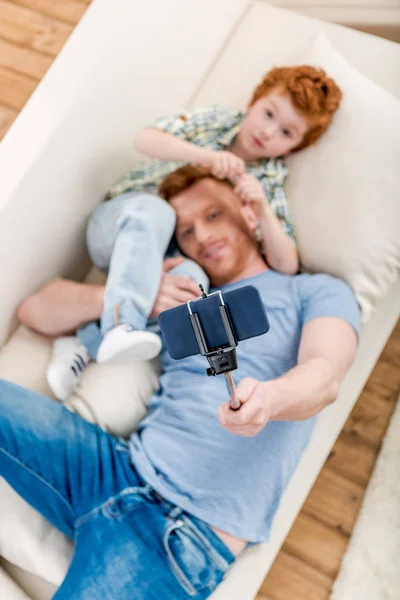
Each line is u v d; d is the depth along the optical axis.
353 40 1.58
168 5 1.46
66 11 1.76
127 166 1.54
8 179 1.26
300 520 1.60
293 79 1.36
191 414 1.24
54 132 1.29
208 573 1.14
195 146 1.41
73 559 1.16
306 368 1.19
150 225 1.31
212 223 1.42
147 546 1.13
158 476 1.21
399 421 1.66
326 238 1.39
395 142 1.36
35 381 1.34
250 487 1.21
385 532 1.53
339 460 1.65
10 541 1.20
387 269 1.38
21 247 1.32
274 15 1.65
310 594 1.52
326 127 1.40
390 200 1.35
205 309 0.85
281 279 1.39
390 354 1.75
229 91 1.61
